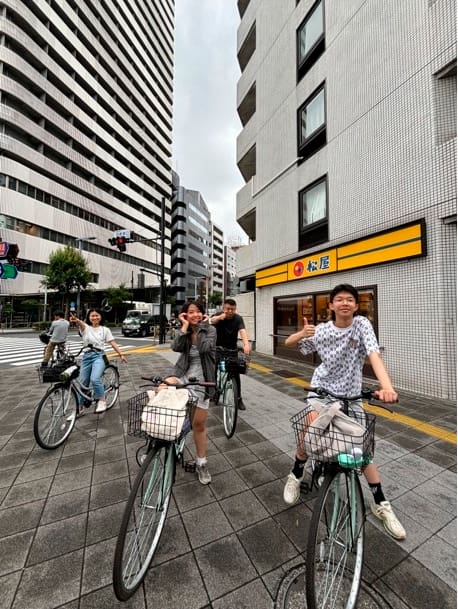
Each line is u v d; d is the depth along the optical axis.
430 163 4.89
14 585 1.63
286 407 4.61
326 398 2.02
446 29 4.72
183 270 62.25
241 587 1.63
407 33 5.30
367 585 1.63
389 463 2.89
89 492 2.46
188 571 1.72
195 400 2.34
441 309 4.69
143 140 48.06
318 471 1.86
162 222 14.79
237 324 4.29
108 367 4.57
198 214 71.00
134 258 46.12
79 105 35.06
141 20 48.12
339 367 2.07
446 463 2.90
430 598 1.56
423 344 4.94
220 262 95.81
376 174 5.89
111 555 1.83
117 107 41.06
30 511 2.23
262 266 10.61
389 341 5.52
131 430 2.01
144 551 1.74
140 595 1.58
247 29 12.31
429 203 4.89
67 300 28.39
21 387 6.09
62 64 32.25
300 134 8.55
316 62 7.81
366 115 6.15
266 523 2.11
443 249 4.72
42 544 1.91
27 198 27.31
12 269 7.20
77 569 1.73
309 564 1.38
